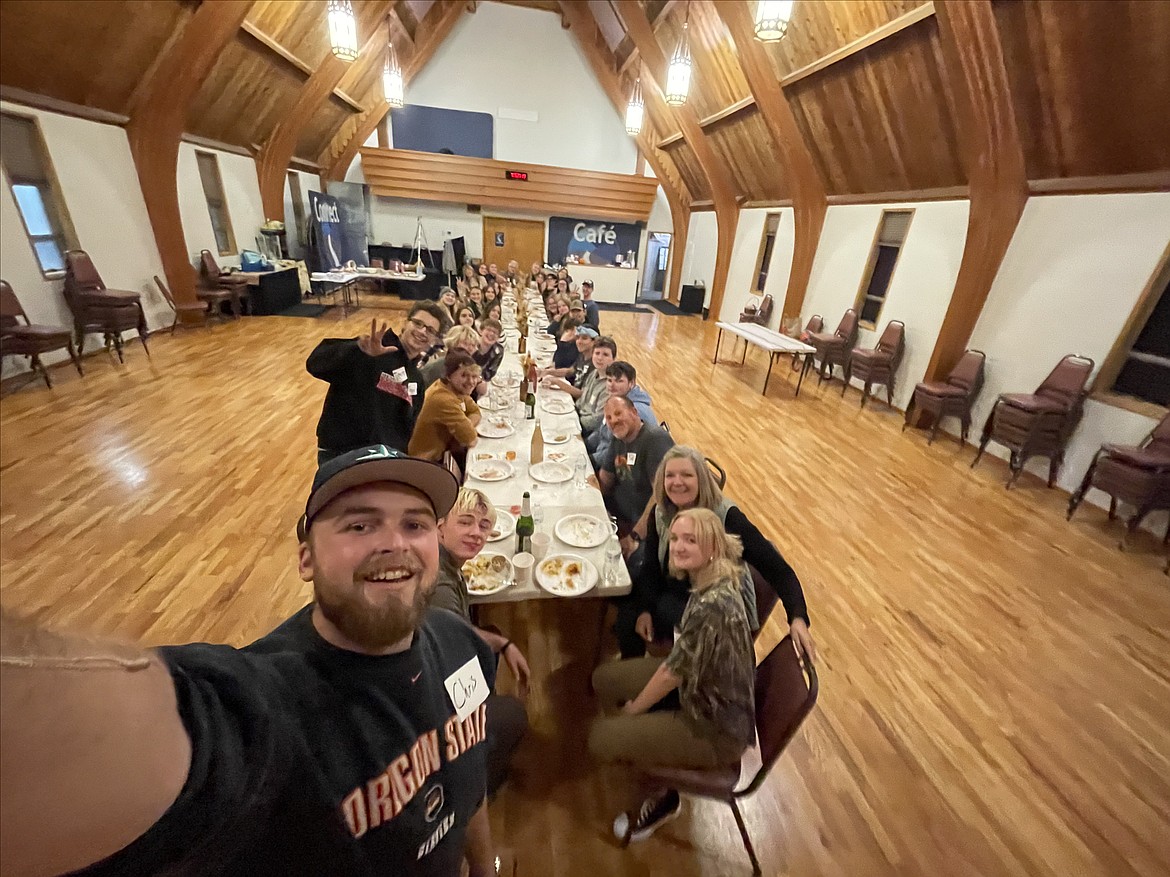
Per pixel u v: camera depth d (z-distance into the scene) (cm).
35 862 30
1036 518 384
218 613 238
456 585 159
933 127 526
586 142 1284
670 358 804
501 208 1276
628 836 162
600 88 1245
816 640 253
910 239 612
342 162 1191
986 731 210
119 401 464
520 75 1209
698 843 166
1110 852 171
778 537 340
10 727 27
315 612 75
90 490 327
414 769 73
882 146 605
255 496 333
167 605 241
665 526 190
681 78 551
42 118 506
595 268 1259
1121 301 398
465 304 569
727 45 764
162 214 668
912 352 602
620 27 1065
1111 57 352
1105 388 409
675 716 146
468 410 302
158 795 38
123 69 558
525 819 169
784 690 146
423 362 419
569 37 1198
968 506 398
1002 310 496
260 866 58
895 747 202
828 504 387
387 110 1173
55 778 30
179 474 353
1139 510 338
